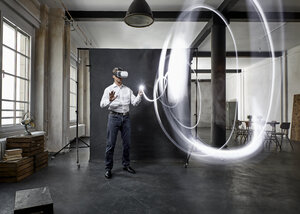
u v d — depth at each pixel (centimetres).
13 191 232
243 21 527
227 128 1199
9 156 267
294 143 645
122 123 302
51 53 460
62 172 304
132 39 680
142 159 361
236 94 1213
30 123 329
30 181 265
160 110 363
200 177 287
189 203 205
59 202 204
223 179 279
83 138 733
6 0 323
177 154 364
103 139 361
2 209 190
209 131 1045
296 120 720
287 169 333
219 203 206
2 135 316
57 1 448
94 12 501
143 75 362
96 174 296
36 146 312
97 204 201
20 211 144
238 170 325
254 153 473
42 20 443
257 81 989
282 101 805
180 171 315
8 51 355
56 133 455
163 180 272
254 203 207
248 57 852
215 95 508
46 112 450
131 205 199
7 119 349
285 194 230
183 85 363
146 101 361
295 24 582
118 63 361
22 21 383
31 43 418
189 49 362
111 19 510
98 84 359
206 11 520
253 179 280
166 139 363
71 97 714
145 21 315
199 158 412
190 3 475
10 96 361
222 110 505
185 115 364
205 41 735
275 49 800
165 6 492
